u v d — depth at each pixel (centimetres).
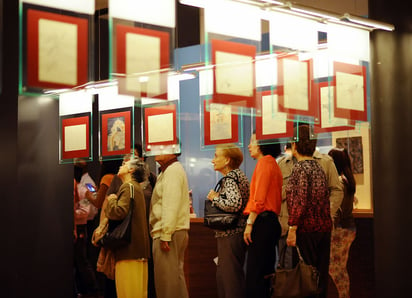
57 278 537
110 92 575
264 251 588
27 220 521
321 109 570
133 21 402
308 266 567
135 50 403
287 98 520
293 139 589
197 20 847
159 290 603
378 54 528
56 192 540
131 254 595
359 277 711
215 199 614
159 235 603
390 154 536
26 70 367
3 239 512
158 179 620
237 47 443
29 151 523
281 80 518
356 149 877
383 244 538
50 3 375
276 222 595
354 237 681
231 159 635
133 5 402
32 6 368
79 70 384
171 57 415
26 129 521
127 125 612
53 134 538
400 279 532
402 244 532
